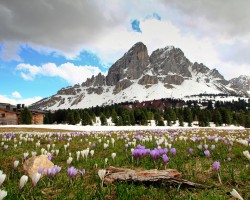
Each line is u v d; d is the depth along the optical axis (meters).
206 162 7.39
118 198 4.09
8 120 86.88
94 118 143.25
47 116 130.00
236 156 8.50
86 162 7.77
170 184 4.72
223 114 149.38
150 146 12.56
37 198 4.11
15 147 12.05
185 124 147.75
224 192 4.44
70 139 18.33
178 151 10.16
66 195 4.36
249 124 109.38
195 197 4.12
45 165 6.07
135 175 4.93
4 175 3.53
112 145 13.63
